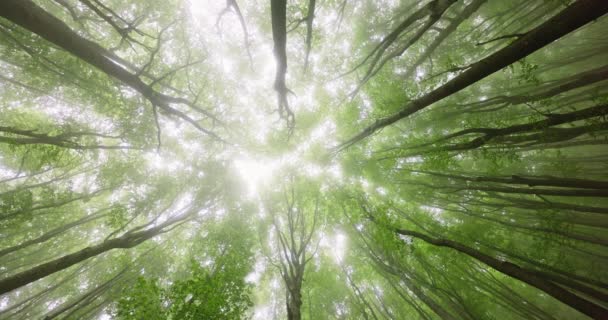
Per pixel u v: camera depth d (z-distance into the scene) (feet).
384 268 28.94
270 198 36.01
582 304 10.69
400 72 34.58
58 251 45.16
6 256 40.86
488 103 24.12
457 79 14.44
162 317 15.35
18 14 9.59
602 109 15.49
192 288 16.69
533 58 36.29
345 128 34.06
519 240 36.63
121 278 36.94
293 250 22.45
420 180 32.71
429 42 34.12
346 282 40.37
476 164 38.42
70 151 32.40
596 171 30.25
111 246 19.66
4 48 24.48
